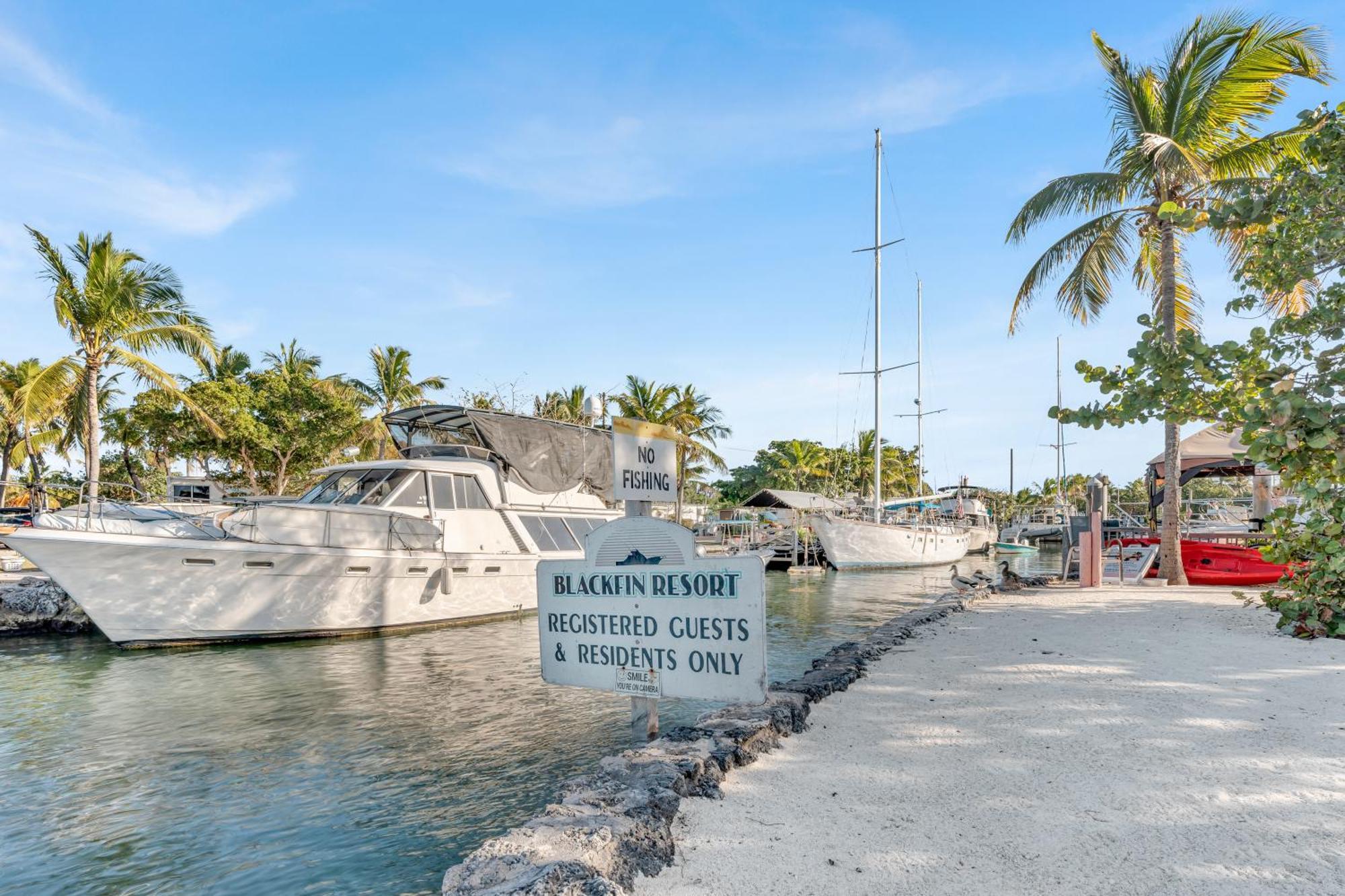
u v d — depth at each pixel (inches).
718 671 177.9
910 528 1317.7
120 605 446.3
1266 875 116.5
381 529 527.8
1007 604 523.2
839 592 860.6
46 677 387.5
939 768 172.1
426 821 192.1
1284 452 253.9
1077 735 189.5
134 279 824.3
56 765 241.1
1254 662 270.7
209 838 184.9
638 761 168.9
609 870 122.6
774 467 2461.9
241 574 472.4
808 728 210.2
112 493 1477.6
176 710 313.0
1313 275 273.0
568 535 661.9
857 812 149.0
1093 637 339.3
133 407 1232.2
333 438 1316.4
